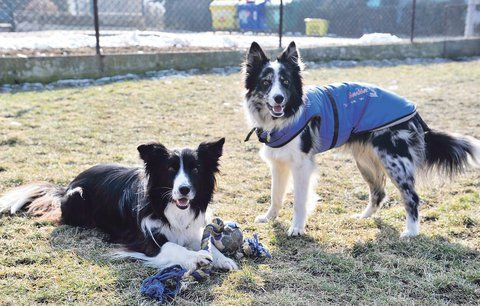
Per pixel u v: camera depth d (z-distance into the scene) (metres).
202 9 22.84
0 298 3.30
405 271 3.79
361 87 4.86
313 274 3.79
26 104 9.01
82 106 9.15
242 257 4.02
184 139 7.55
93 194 4.61
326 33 22.00
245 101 4.91
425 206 5.29
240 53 13.84
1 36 17.02
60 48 13.71
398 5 21.47
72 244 4.21
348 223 4.86
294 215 4.59
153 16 22.81
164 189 3.95
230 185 5.85
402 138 4.68
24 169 5.95
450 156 4.79
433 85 12.09
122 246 4.16
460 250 4.10
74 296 3.37
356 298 3.43
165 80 11.71
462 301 3.43
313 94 4.74
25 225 4.51
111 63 11.86
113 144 7.19
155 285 3.37
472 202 5.26
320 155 7.12
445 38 18.48
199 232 4.24
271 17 21.97
